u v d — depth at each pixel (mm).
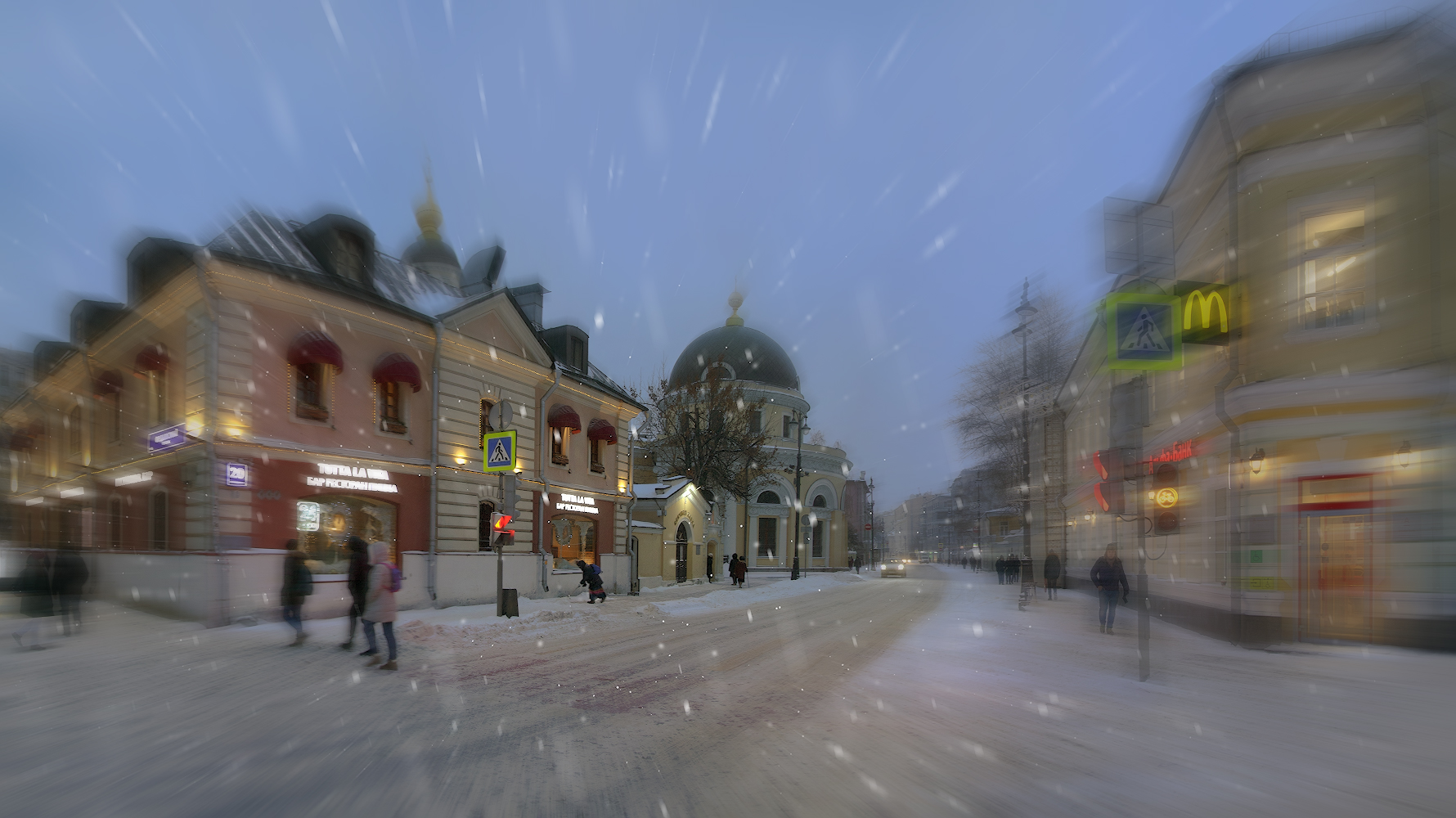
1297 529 12398
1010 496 41438
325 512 16688
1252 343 12977
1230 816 4598
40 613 11805
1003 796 4949
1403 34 11945
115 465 18828
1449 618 11344
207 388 14750
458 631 13133
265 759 5621
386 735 6367
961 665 10648
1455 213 11977
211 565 14211
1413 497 11750
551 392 23578
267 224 17844
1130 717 7234
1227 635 13062
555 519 24547
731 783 5219
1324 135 12633
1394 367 11969
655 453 42906
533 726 6809
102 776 5195
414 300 19984
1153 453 18938
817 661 11070
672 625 16625
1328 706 7711
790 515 57781
